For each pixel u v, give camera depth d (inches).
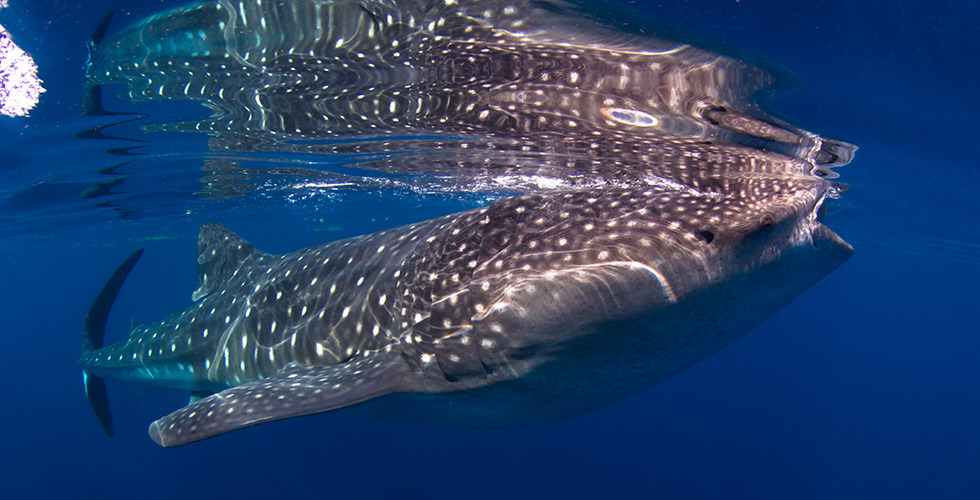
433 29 171.0
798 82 185.3
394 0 159.0
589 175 343.9
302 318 186.7
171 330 251.4
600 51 174.1
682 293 110.3
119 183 470.0
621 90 204.7
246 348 207.0
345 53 194.9
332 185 553.3
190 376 238.2
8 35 182.5
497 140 298.0
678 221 115.6
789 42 158.9
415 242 161.3
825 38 156.6
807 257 113.2
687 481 1056.8
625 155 284.7
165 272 3085.6
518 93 223.3
